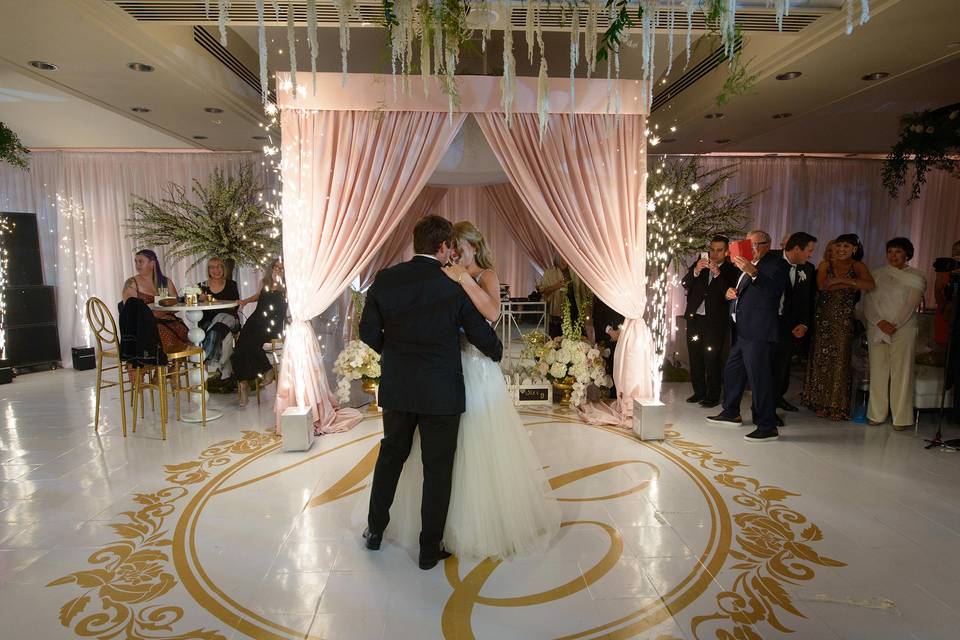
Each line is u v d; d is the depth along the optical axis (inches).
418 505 106.3
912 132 224.4
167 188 318.7
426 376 94.3
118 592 92.4
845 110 247.6
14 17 135.3
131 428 180.1
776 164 338.0
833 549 104.3
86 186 315.3
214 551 105.0
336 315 243.9
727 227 239.9
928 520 115.5
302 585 94.2
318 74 157.4
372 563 100.9
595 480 135.8
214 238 246.7
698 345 206.7
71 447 162.6
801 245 177.2
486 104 160.6
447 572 97.8
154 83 184.9
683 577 95.6
